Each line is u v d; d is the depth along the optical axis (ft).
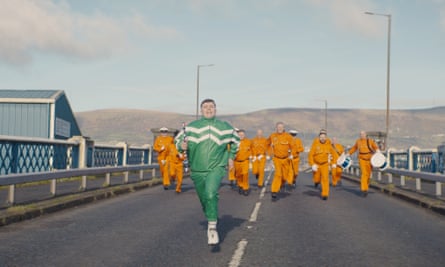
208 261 21.40
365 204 45.42
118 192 53.16
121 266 20.47
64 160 72.90
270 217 35.32
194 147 23.56
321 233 28.60
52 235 27.50
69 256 22.21
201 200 24.52
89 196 45.06
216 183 23.22
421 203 44.19
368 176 53.78
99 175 84.79
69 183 64.90
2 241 25.64
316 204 44.39
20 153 58.44
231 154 24.17
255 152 64.39
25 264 20.65
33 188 54.80
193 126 23.62
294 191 59.31
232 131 23.94
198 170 23.58
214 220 22.85
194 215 35.96
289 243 25.48
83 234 27.86
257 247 24.41
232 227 30.68
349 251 23.62
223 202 45.78
